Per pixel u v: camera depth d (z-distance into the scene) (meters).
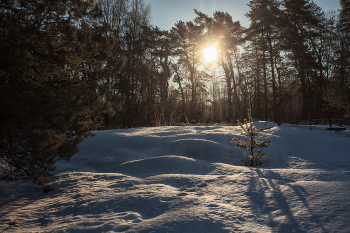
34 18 5.56
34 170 5.09
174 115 30.78
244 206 3.78
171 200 4.25
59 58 5.71
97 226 3.33
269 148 10.12
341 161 7.88
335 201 3.65
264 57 38.12
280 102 38.56
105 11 27.03
